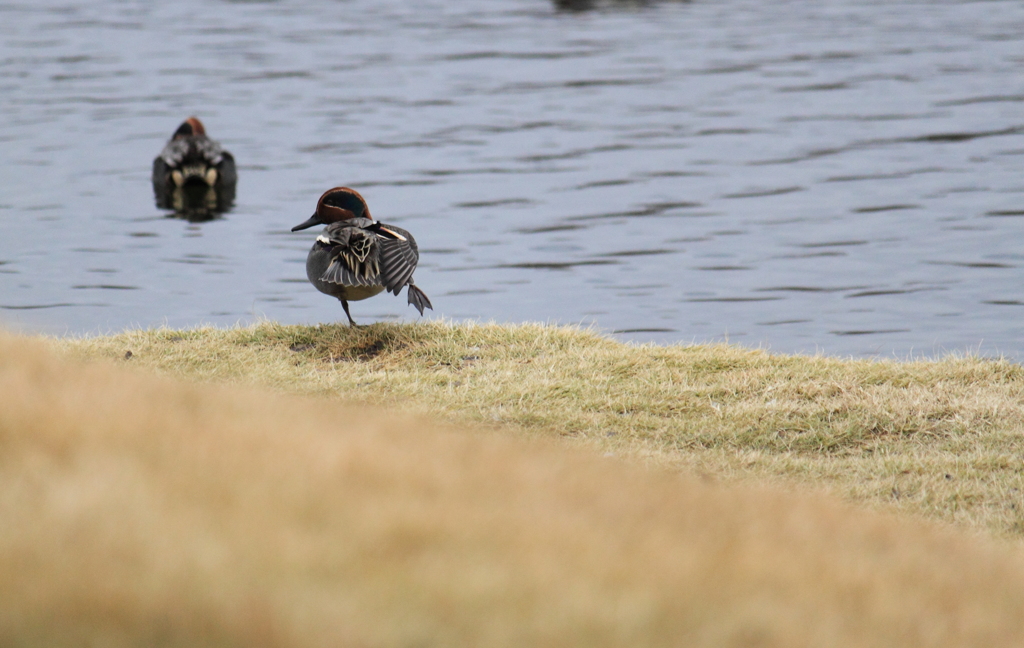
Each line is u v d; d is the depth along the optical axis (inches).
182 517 206.7
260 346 518.6
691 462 400.8
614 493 274.7
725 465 400.5
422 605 187.6
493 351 517.7
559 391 467.5
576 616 191.8
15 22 2283.5
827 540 271.1
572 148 1322.6
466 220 1055.6
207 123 1451.8
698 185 1166.3
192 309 794.8
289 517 215.2
